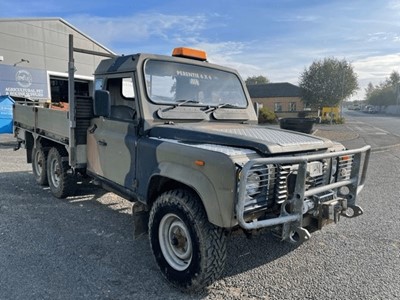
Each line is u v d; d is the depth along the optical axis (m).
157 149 3.21
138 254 3.66
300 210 2.73
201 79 4.16
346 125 31.17
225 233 2.84
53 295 2.84
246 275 3.28
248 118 4.50
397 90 83.69
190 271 2.86
